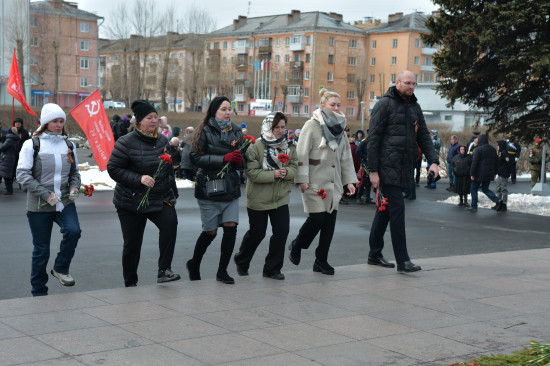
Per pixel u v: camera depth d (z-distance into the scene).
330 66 110.88
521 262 8.92
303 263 9.41
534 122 17.39
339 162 7.58
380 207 7.82
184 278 8.21
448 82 18.12
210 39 97.56
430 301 6.42
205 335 5.00
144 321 5.33
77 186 6.58
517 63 16.38
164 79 92.50
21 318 5.31
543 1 16.19
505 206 17.55
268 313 5.75
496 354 4.74
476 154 17.22
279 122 6.92
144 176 6.31
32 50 86.38
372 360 4.53
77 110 16.69
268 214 7.23
